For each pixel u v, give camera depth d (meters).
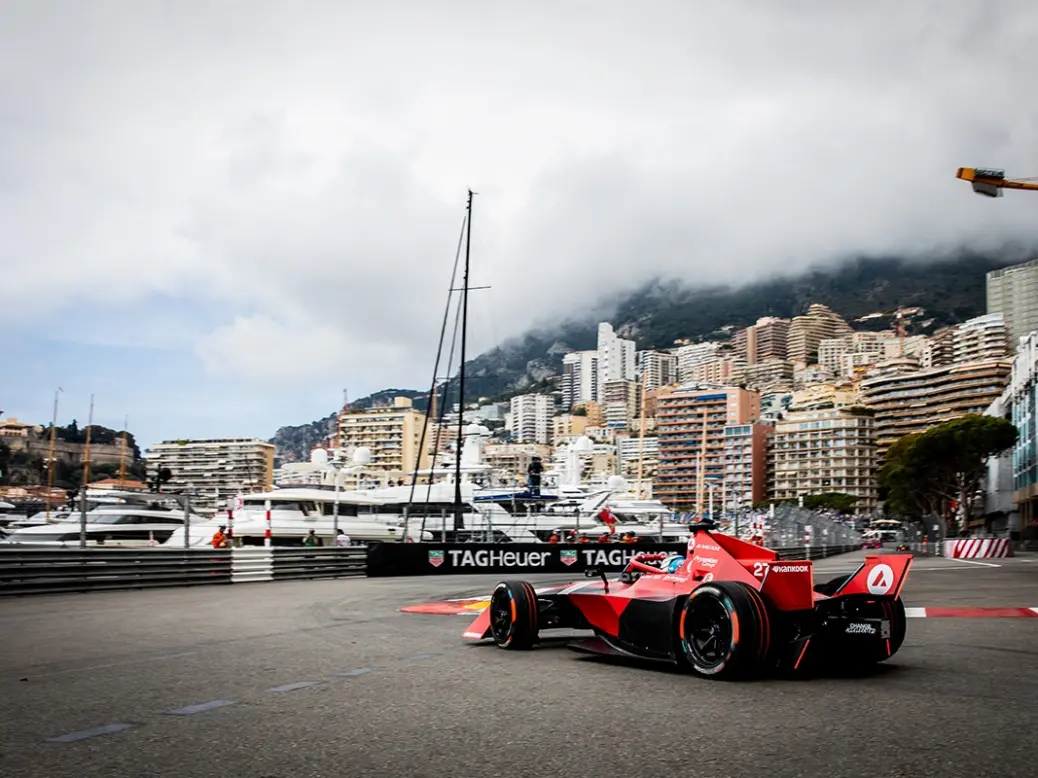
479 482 54.00
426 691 6.58
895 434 168.75
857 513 157.88
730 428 181.12
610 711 5.75
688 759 4.51
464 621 12.18
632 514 52.09
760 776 4.19
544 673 7.42
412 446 135.12
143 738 5.12
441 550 25.69
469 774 4.31
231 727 5.38
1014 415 82.38
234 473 172.75
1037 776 4.14
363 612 13.62
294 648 9.20
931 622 11.59
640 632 7.82
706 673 6.97
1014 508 85.94
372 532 39.75
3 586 16.61
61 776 4.33
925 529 73.50
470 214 38.09
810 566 7.05
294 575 23.16
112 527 37.38
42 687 6.89
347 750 4.79
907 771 4.24
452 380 38.38
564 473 66.31
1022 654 8.41
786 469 174.88
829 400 185.12
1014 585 19.03
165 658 8.48
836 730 5.11
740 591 6.81
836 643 7.18
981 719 5.38
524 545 26.30
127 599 16.50
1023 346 76.56
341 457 55.94
